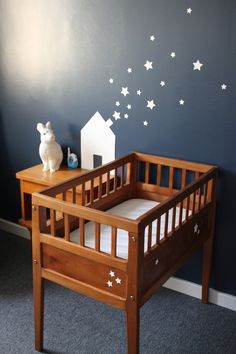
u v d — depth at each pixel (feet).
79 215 6.03
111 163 7.77
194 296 8.62
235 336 7.62
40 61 9.18
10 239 10.61
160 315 8.11
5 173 10.56
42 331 7.20
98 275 6.19
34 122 9.71
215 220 8.03
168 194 8.20
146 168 8.30
